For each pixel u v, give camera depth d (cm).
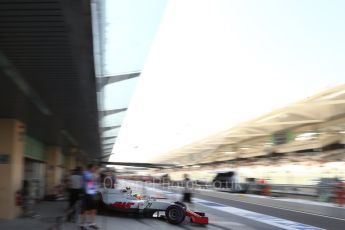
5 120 1502
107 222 1452
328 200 2450
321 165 3644
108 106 1967
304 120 3338
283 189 3456
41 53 786
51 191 2630
